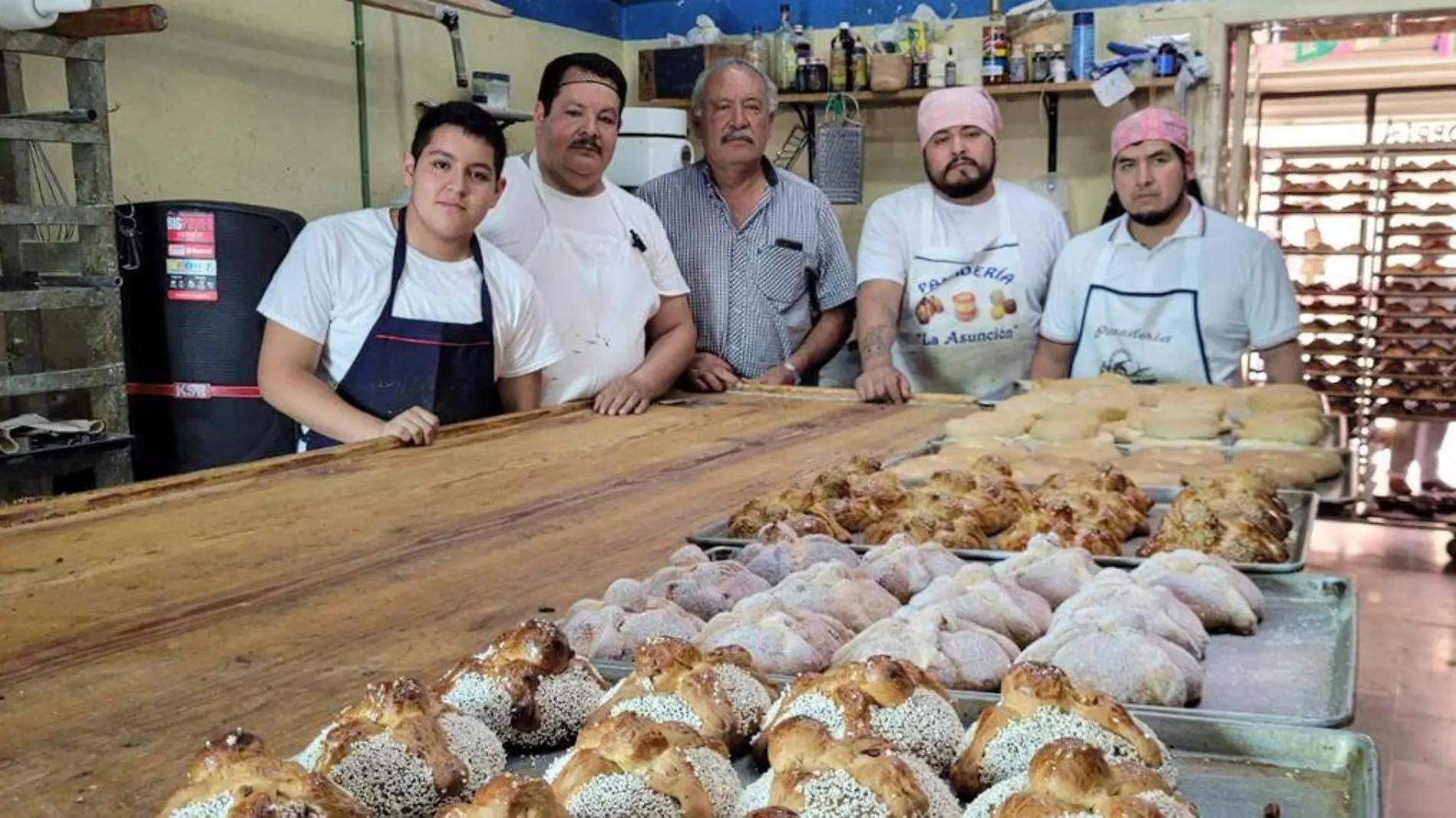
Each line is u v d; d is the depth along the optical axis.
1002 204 3.97
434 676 1.35
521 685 1.19
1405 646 3.38
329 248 3.03
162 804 1.05
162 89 4.36
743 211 4.23
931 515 1.93
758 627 1.35
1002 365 3.99
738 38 6.71
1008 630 1.45
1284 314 3.44
